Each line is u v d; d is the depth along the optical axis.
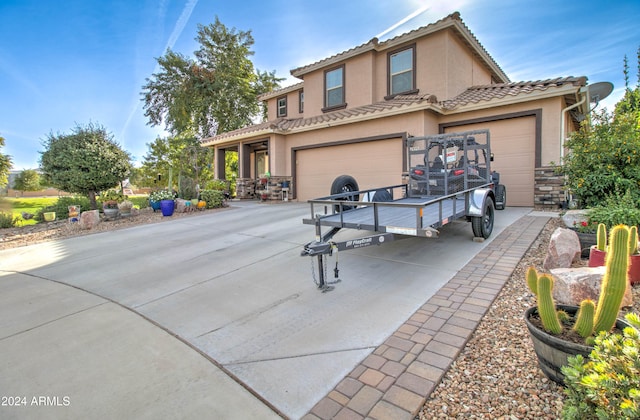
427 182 6.84
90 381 2.33
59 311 3.58
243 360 2.50
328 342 2.66
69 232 8.13
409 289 3.64
